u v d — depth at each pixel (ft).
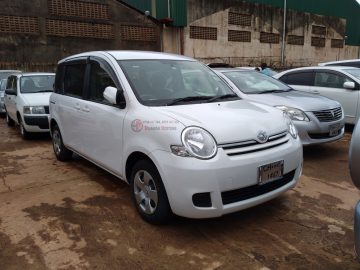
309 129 17.65
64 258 9.78
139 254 9.91
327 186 14.73
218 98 13.25
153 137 10.61
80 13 62.69
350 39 120.47
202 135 9.92
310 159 18.70
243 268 9.18
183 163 9.75
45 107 25.02
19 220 12.10
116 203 13.35
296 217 11.96
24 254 10.02
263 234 10.89
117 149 12.58
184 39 76.59
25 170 17.87
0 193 14.69
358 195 13.74
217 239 10.64
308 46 105.81
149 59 14.16
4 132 29.37
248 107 12.41
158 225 11.44
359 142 6.89
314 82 26.48
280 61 97.71
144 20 70.59
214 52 82.53
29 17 57.67
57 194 14.42
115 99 12.17
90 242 10.58
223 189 9.83
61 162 19.11
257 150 10.53
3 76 42.91
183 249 10.12
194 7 77.05
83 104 14.96
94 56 15.02
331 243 10.31
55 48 60.70
